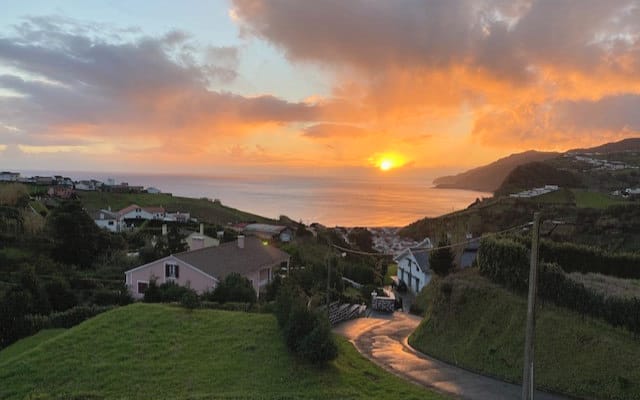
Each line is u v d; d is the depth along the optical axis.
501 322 22.36
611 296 19.88
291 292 23.91
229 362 19.31
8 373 18.20
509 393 18.20
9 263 45.38
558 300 21.58
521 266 23.69
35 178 136.38
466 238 48.06
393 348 24.98
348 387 17.89
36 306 29.72
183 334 21.77
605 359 18.14
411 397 17.23
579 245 27.39
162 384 17.66
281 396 16.86
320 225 115.25
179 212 112.81
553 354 19.50
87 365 18.92
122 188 139.88
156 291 32.34
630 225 46.84
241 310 27.77
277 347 20.55
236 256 42.16
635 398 16.36
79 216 52.00
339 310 35.47
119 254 54.38
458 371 20.92
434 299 27.05
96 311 27.98
